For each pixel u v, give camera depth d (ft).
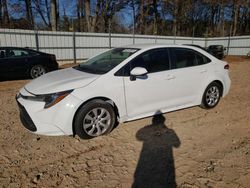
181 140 12.30
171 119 15.11
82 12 108.99
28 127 11.60
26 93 11.87
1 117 15.38
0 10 88.69
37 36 49.93
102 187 8.61
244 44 84.84
